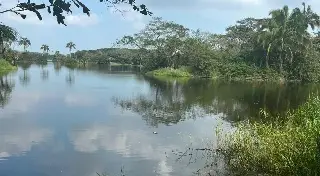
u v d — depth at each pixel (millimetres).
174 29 60969
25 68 73562
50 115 17875
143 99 25453
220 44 65375
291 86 40625
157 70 57469
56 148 11617
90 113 18812
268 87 38344
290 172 7941
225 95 28938
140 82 41250
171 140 12836
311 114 11016
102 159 10453
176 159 10461
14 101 22969
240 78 50312
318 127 8836
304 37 46875
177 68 58312
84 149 11523
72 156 10727
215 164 9867
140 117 17938
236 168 9383
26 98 24625
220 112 20094
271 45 47625
